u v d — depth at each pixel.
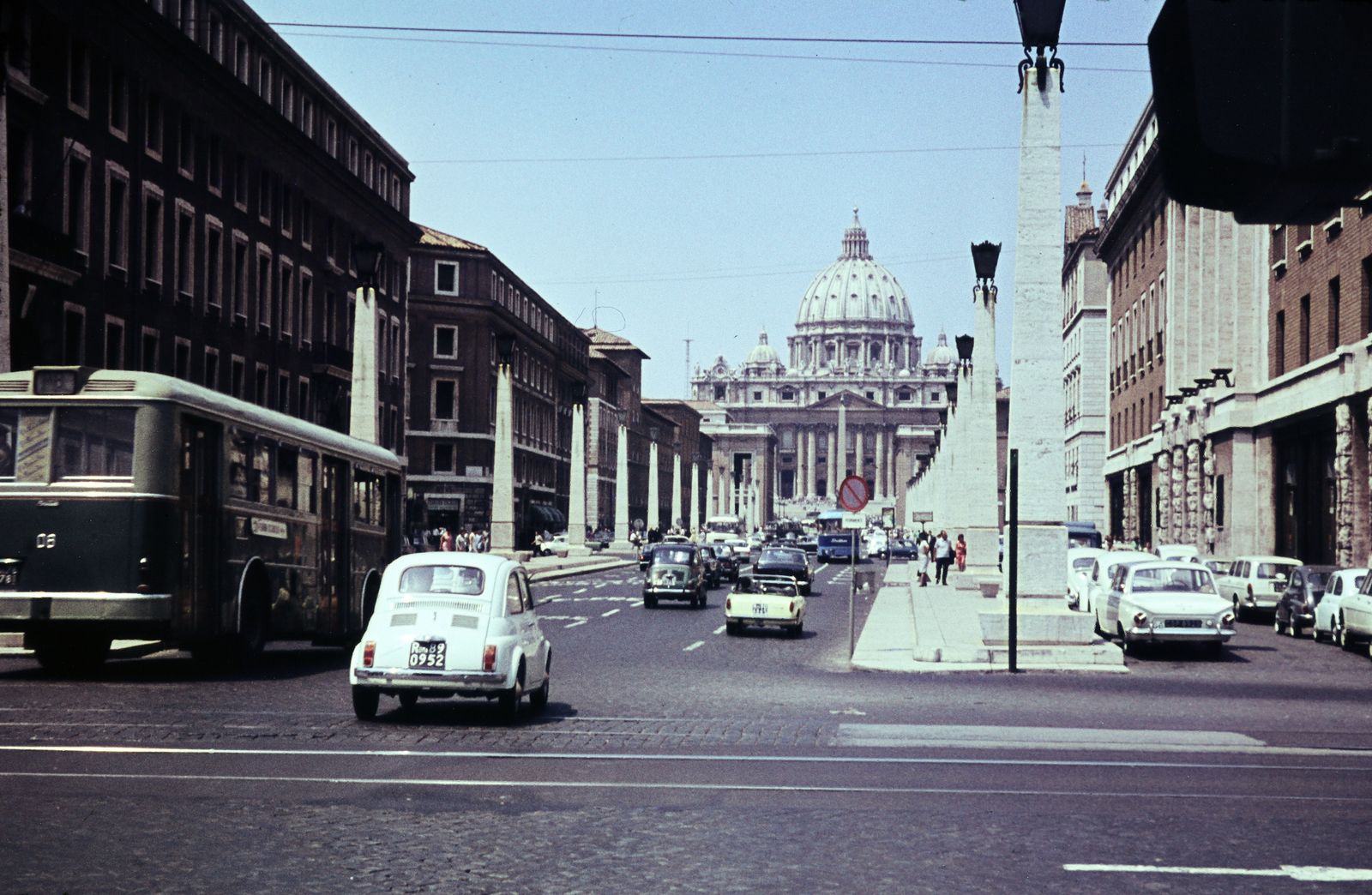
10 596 18.36
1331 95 3.00
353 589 25.05
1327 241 42.06
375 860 7.72
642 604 44.22
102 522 18.41
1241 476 49.22
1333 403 40.31
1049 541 24.45
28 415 18.61
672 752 12.70
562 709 16.59
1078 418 96.31
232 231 51.66
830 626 36.00
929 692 19.25
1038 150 24.06
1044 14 23.92
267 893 6.89
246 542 20.48
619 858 7.82
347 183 63.88
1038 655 23.75
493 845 8.17
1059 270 24.28
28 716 14.71
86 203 40.50
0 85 25.89
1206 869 7.61
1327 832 8.84
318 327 61.38
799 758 12.35
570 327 125.31
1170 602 27.22
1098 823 9.12
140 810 9.25
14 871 7.32
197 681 19.38
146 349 45.00
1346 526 38.78
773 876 7.36
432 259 92.06
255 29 53.34
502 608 15.24
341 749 12.52
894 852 8.06
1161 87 3.25
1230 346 53.12
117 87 43.03
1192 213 59.06
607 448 143.12
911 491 161.88
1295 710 17.30
